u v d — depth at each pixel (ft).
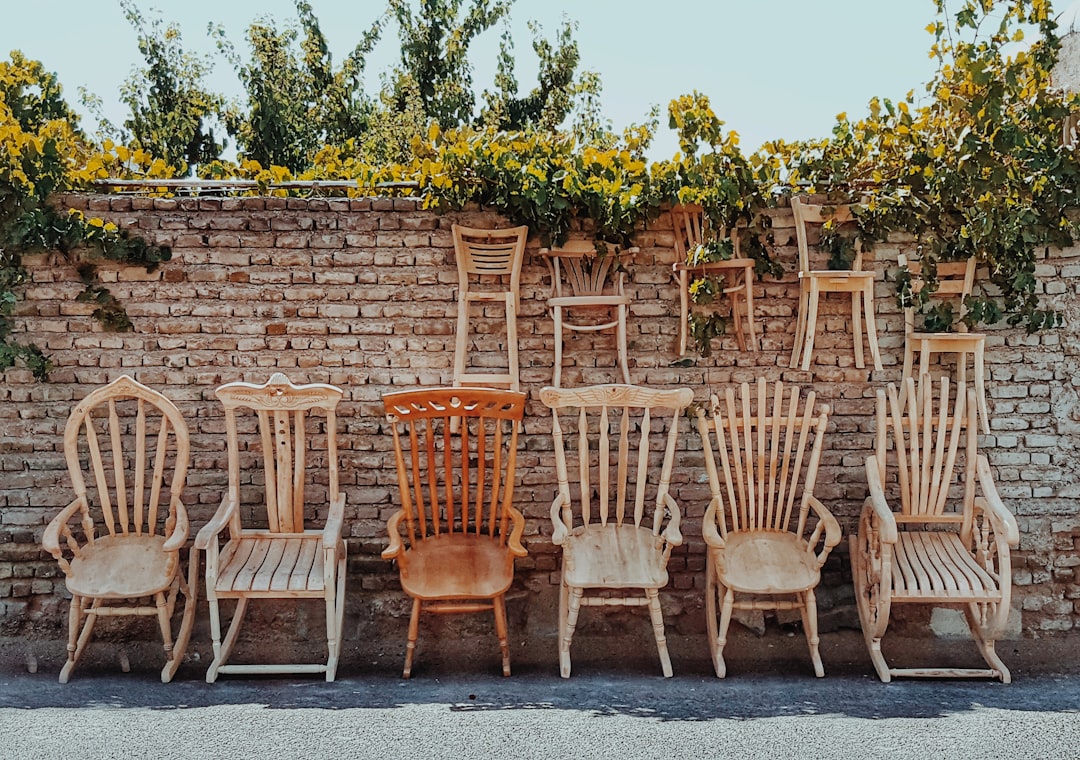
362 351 17.38
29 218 16.56
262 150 48.37
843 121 17.19
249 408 16.92
